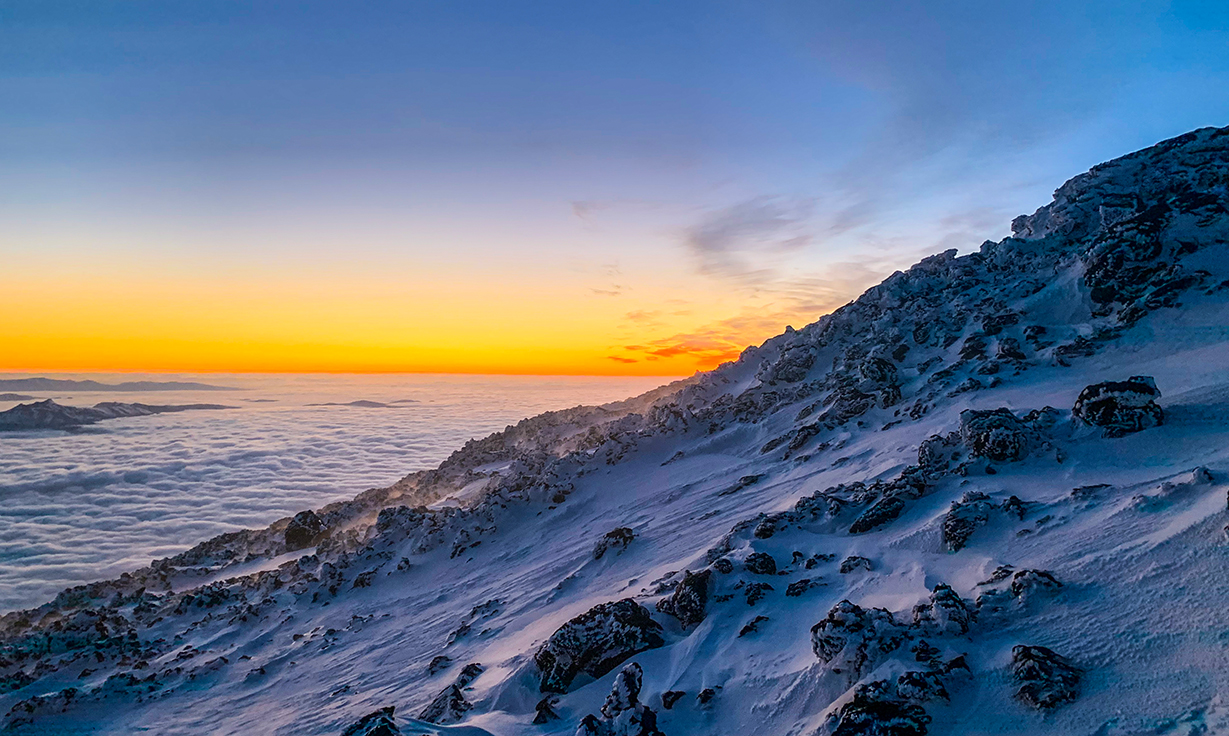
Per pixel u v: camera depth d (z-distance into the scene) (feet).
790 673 25.11
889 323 92.22
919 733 19.19
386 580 77.97
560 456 111.34
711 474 73.67
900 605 27.61
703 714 25.12
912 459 49.14
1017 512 33.04
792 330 119.03
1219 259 64.18
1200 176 79.46
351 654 55.47
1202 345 52.60
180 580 109.09
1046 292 75.77
